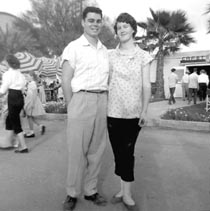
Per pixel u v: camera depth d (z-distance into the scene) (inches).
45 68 587.2
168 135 249.9
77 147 107.6
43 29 785.6
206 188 131.0
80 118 104.7
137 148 204.1
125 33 104.5
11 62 182.9
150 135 249.4
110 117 109.4
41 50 904.9
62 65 105.0
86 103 104.1
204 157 181.2
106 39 627.5
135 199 119.4
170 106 473.4
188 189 129.9
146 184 135.7
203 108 415.2
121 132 109.3
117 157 112.1
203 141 227.1
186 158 178.9
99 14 102.4
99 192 127.0
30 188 130.6
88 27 102.3
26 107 235.0
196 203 115.7
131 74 104.7
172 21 692.7
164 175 147.9
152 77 765.3
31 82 241.3
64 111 350.6
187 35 717.3
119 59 106.7
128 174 110.6
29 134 241.1
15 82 182.2
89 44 102.5
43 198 120.2
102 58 105.9
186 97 654.5
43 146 209.0
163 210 109.9
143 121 107.3
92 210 109.8
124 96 105.7
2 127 229.1
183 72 690.2
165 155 185.8
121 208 111.7
